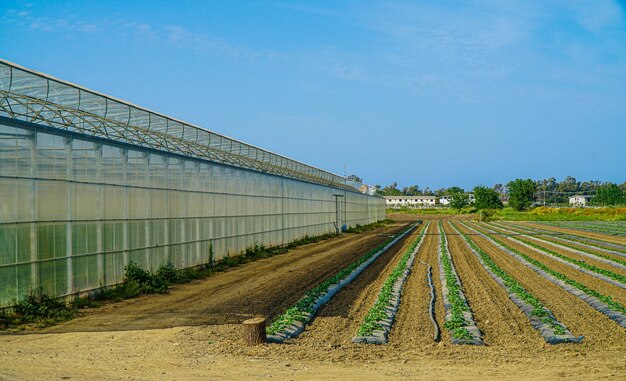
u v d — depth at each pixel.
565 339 14.27
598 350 13.34
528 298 19.77
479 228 76.69
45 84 18.64
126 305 19.59
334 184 64.31
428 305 19.48
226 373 11.34
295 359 12.53
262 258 35.75
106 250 21.23
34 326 16.06
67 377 10.98
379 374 11.23
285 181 44.97
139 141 24.45
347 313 18.22
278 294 21.83
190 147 29.05
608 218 103.31
